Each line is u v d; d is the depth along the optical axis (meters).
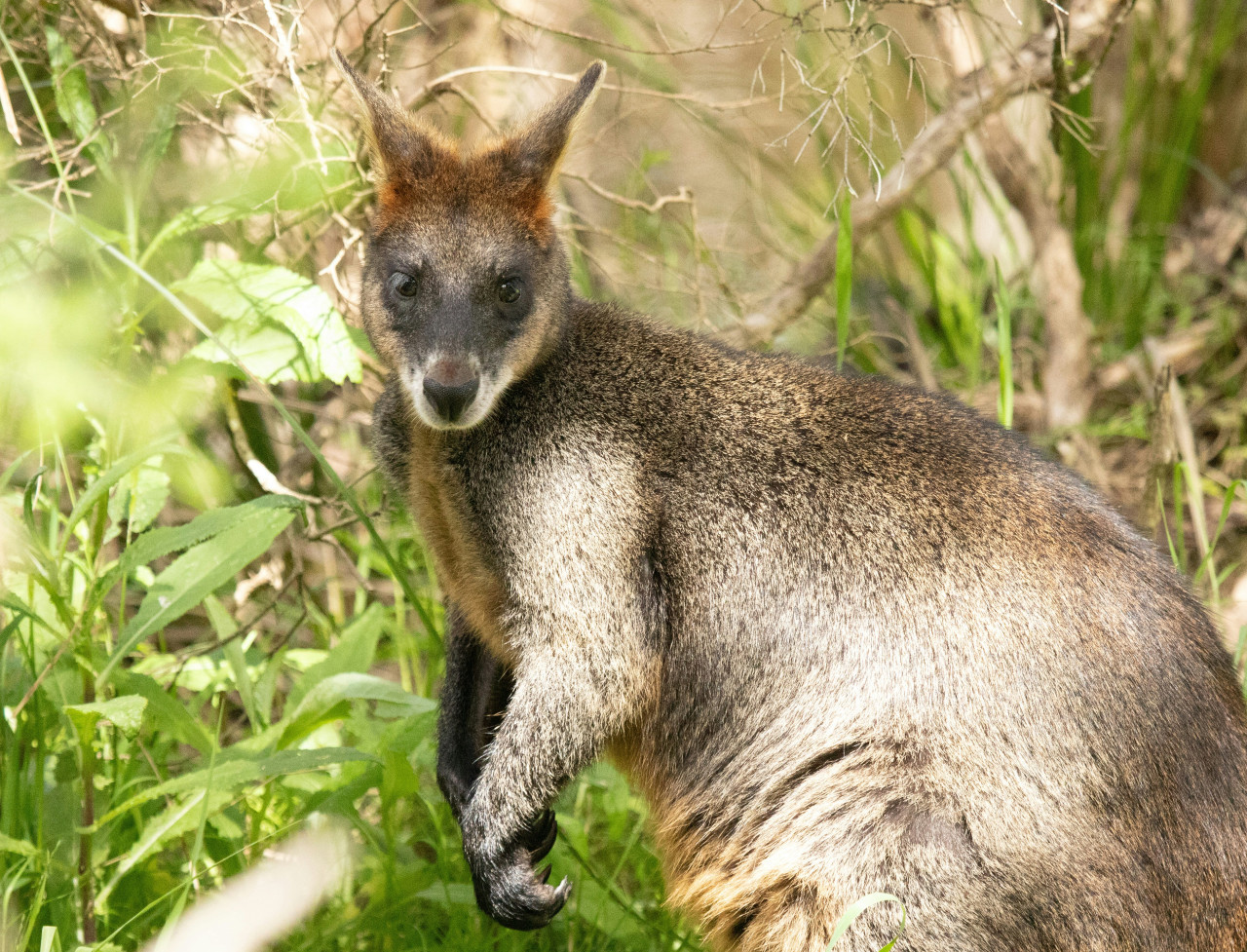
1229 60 14.88
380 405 8.77
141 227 9.55
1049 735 7.19
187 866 8.15
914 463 7.90
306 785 8.57
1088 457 12.81
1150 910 7.05
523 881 7.92
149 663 9.50
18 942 7.03
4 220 8.45
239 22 9.12
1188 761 7.22
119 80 9.59
